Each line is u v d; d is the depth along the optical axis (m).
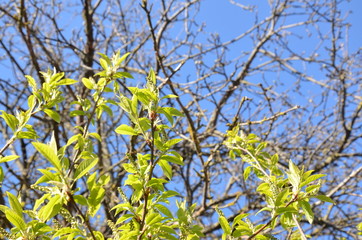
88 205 2.11
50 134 6.83
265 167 3.41
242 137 3.59
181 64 4.14
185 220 2.45
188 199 5.89
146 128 2.32
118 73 2.78
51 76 2.86
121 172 6.22
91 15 7.48
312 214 2.30
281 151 6.63
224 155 6.49
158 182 2.23
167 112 2.31
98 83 2.86
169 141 2.32
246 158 3.35
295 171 2.39
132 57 7.01
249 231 2.49
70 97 7.34
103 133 7.57
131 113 2.31
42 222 2.14
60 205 2.05
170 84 4.69
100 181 2.37
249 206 5.75
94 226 5.40
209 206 5.65
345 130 6.89
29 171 6.58
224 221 2.45
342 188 6.03
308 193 2.35
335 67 7.24
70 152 5.85
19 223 2.11
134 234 2.21
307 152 6.74
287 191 2.35
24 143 7.16
